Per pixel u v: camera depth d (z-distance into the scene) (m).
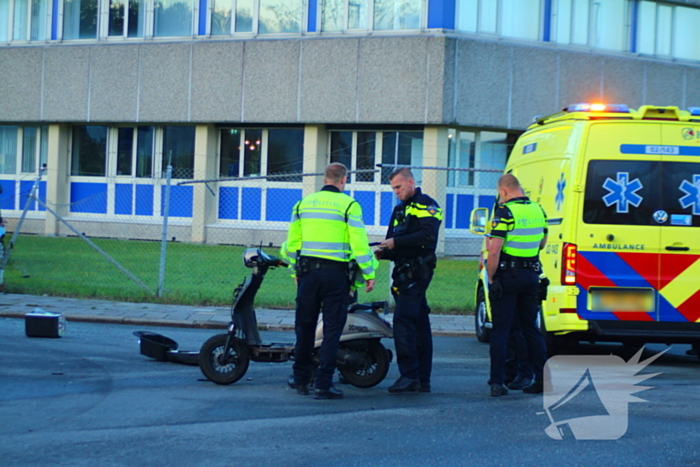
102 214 40.44
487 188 35.41
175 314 19.44
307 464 8.51
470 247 34.88
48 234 40.50
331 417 10.53
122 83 38.28
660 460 8.69
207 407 10.99
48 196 40.78
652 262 14.34
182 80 37.22
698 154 14.53
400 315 12.15
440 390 12.42
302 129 36.75
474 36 33.62
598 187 14.41
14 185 41.91
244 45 36.00
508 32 34.31
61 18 39.59
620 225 14.34
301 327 11.86
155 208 39.50
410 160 35.09
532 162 16.47
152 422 10.16
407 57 33.38
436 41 32.94
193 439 9.40
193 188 38.31
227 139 38.22
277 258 12.48
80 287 22.94
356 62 34.19
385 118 33.84
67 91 39.31
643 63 36.56
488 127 34.22
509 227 11.95
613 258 14.31
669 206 14.42
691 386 12.68
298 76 35.16
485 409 11.05
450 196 34.72
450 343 17.52
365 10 34.31
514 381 12.38
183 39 37.44
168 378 12.88
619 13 36.34
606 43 36.19
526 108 34.47
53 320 16.25
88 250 33.00
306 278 11.70
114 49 38.31
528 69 34.41
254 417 10.49
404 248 12.20
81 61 39.00
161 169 39.44
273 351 12.47
